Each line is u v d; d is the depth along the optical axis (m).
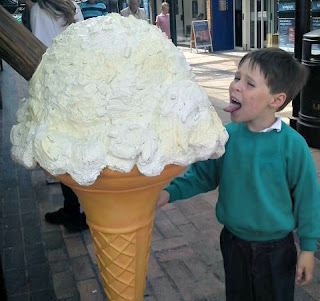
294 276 1.93
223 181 1.84
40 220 3.84
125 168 1.05
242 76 1.69
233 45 15.65
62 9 3.42
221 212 1.90
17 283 2.93
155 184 1.19
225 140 1.22
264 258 1.83
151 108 1.10
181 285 2.84
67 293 2.82
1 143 6.25
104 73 1.10
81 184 1.08
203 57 14.12
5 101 9.18
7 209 4.09
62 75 1.14
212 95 8.34
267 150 1.74
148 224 1.33
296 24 5.39
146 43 1.14
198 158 1.16
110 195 1.18
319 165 4.72
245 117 1.71
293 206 1.81
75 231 3.60
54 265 3.14
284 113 6.77
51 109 1.14
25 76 1.33
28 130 1.24
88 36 1.15
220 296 2.71
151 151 1.05
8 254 3.29
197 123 1.12
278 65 1.64
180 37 17.78
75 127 1.11
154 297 2.73
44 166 1.11
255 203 1.77
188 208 3.94
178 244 3.33
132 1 7.51
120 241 1.30
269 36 13.27
